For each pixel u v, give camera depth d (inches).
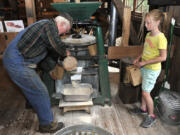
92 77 95.7
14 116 89.9
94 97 91.4
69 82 96.3
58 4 76.4
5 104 100.3
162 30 100.0
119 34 174.9
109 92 97.2
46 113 72.2
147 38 74.8
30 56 61.9
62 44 63.3
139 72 88.4
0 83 116.3
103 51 91.6
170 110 80.1
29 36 59.1
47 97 69.9
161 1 88.1
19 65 61.9
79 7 78.3
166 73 93.8
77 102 86.7
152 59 71.2
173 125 83.4
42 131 77.9
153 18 67.2
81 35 93.9
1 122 85.2
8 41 100.8
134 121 86.6
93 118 88.1
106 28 174.6
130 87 97.0
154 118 83.7
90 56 94.0
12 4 149.3
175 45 101.0
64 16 63.3
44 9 162.6
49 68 81.4
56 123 77.7
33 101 68.9
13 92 113.3
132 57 104.5
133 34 124.9
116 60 153.9
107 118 88.4
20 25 98.5
